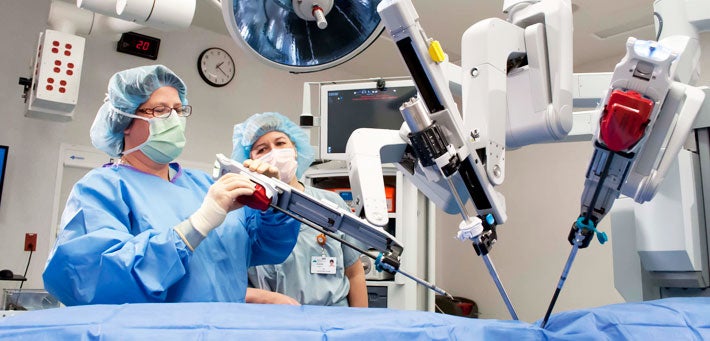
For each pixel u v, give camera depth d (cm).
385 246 116
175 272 121
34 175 392
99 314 90
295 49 144
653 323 100
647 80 97
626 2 403
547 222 495
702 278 150
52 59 304
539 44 120
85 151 414
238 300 143
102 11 210
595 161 105
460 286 557
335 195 238
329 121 292
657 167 116
